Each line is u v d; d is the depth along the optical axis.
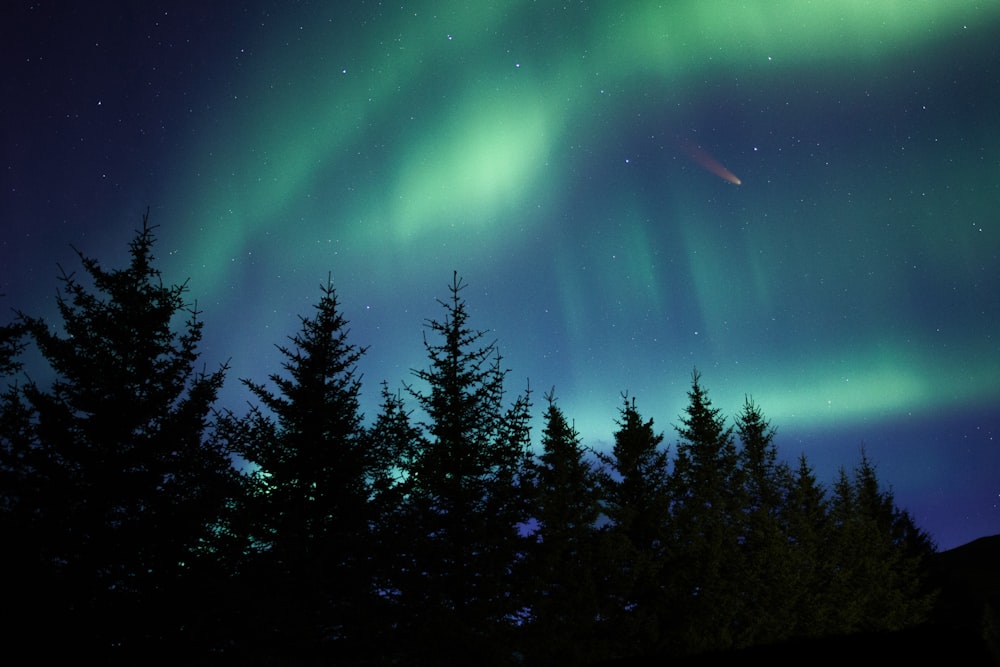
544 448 23.97
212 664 15.75
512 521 19.66
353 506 17.58
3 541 15.18
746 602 25.09
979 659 1.84
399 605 17.83
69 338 17.48
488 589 18.11
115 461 16.38
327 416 18.42
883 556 40.12
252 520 17.25
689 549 22.81
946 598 43.06
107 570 16.16
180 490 17.02
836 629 29.22
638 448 24.52
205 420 17.77
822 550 34.25
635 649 20.05
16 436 16.28
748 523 29.38
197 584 16.30
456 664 17.42
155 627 15.84
